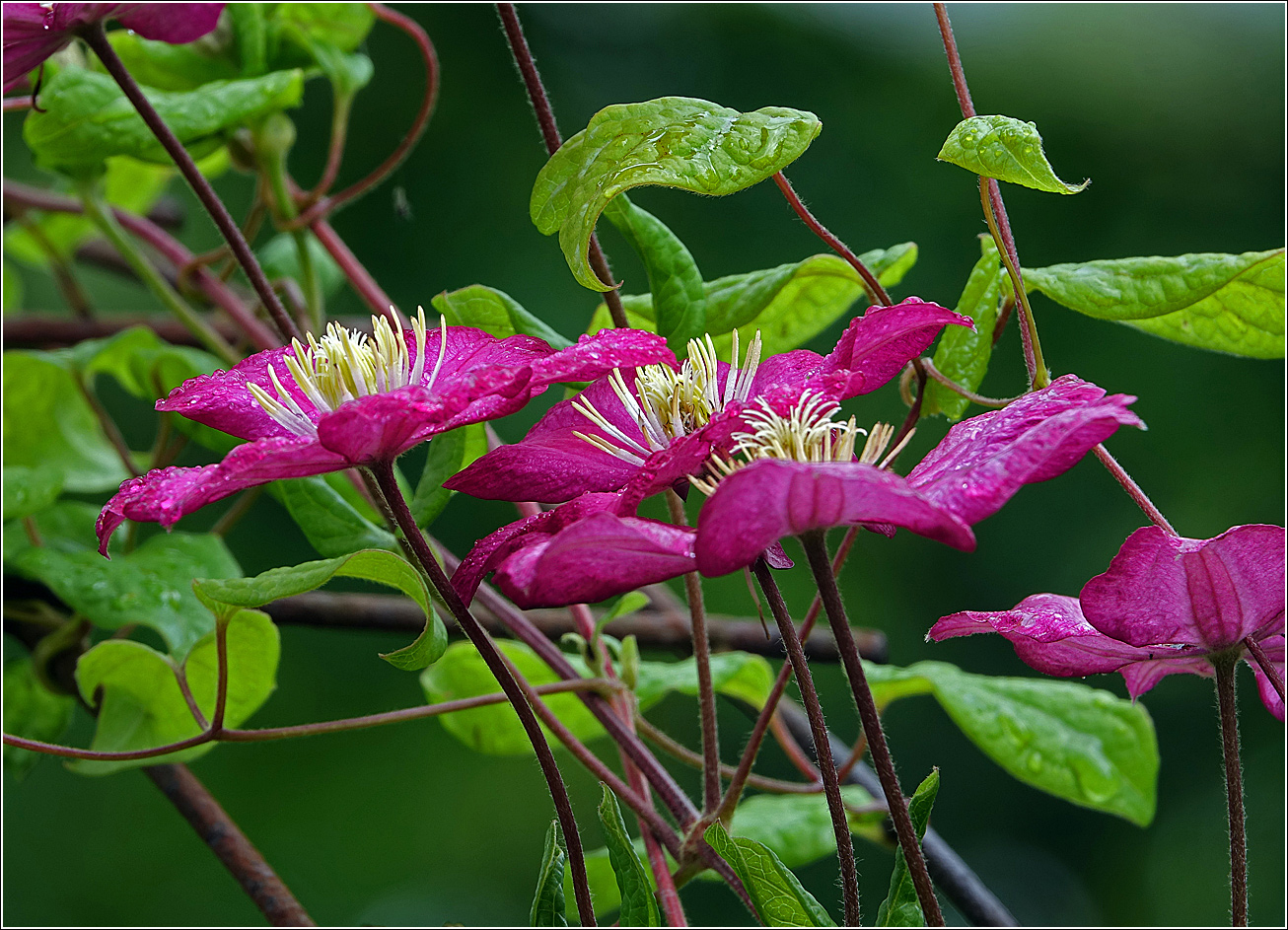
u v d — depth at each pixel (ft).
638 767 3.96
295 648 10.50
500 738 4.26
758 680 4.29
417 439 3.58
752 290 3.92
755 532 3.50
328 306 10.61
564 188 3.64
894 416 10.87
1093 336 11.36
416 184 11.04
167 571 4.10
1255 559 3.56
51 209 4.68
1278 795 11.24
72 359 4.32
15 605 4.19
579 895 3.62
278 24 4.25
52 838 9.68
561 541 3.49
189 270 4.51
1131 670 3.69
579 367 3.60
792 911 3.59
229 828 4.02
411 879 10.25
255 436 3.67
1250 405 11.32
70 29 3.88
